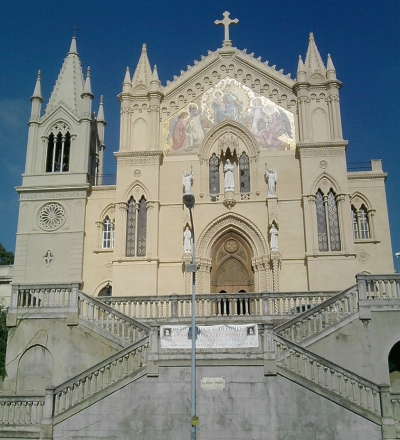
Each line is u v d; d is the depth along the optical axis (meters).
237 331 26.89
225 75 50.59
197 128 49.47
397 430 24.89
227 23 52.31
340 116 47.66
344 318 31.06
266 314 33.75
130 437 25.91
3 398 27.44
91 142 54.41
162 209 47.53
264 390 25.98
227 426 25.72
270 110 49.12
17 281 47.62
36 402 27.31
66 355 32.94
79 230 48.53
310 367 26.34
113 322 33.06
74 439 26.06
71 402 26.81
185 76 50.81
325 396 25.52
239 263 47.31
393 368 32.69
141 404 26.28
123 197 47.31
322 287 43.47
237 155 48.47
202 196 47.41
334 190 45.78
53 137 52.00
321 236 45.06
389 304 31.22
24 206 49.62
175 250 46.41
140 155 48.09
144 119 49.88
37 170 50.72
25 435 26.34
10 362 33.53
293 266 44.91
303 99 48.16
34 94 52.84
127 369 27.23
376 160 49.66
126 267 45.62
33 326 33.84
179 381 26.42
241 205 46.91
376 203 48.59
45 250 48.34
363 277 31.92
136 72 51.22
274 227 45.34
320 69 49.19
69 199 49.50
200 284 45.59
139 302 35.66
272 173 46.94
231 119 49.06
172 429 25.88
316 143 46.50
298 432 25.31
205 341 26.88
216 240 47.09
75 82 53.47
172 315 35.00
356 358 30.56
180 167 48.50
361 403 25.56
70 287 34.41
